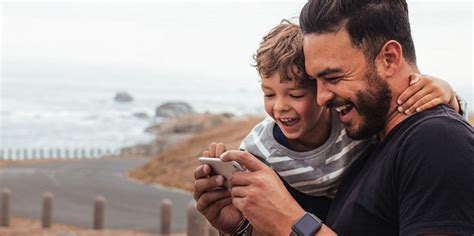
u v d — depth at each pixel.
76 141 69.06
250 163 2.58
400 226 2.29
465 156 2.22
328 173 2.80
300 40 2.74
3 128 88.12
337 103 2.42
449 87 2.45
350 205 2.47
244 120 32.56
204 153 2.98
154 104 186.12
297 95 2.76
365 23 2.35
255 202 2.51
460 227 2.17
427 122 2.30
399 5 2.40
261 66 2.81
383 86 2.39
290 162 2.85
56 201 20.58
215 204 2.94
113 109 152.38
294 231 2.44
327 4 2.38
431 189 2.21
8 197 16.02
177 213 18.09
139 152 43.47
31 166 33.91
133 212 18.41
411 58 2.45
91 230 15.50
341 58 2.37
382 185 2.38
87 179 27.34
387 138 2.43
